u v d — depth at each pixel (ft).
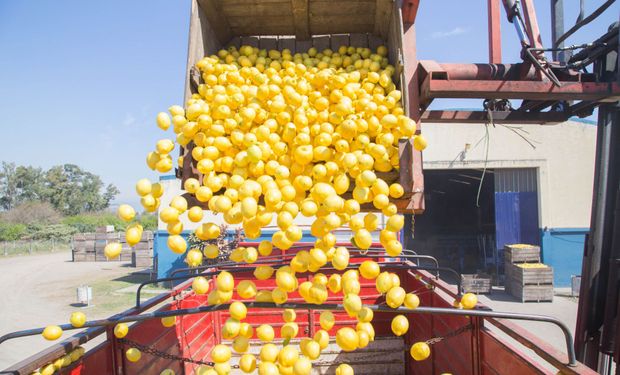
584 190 45.19
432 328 13.75
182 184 9.02
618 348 12.12
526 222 46.09
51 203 233.55
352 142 8.45
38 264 78.69
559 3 15.28
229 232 43.45
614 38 11.39
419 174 8.77
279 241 6.97
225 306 7.16
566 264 44.34
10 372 6.50
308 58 12.00
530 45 11.94
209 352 16.38
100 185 273.95
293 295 17.81
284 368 6.94
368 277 7.47
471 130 46.32
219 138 8.27
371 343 16.88
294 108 8.62
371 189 7.86
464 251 66.59
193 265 7.47
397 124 8.46
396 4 10.20
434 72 10.25
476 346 9.84
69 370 7.96
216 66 10.26
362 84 9.95
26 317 34.78
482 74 11.42
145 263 66.80
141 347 9.73
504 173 46.78
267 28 13.23
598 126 13.83
